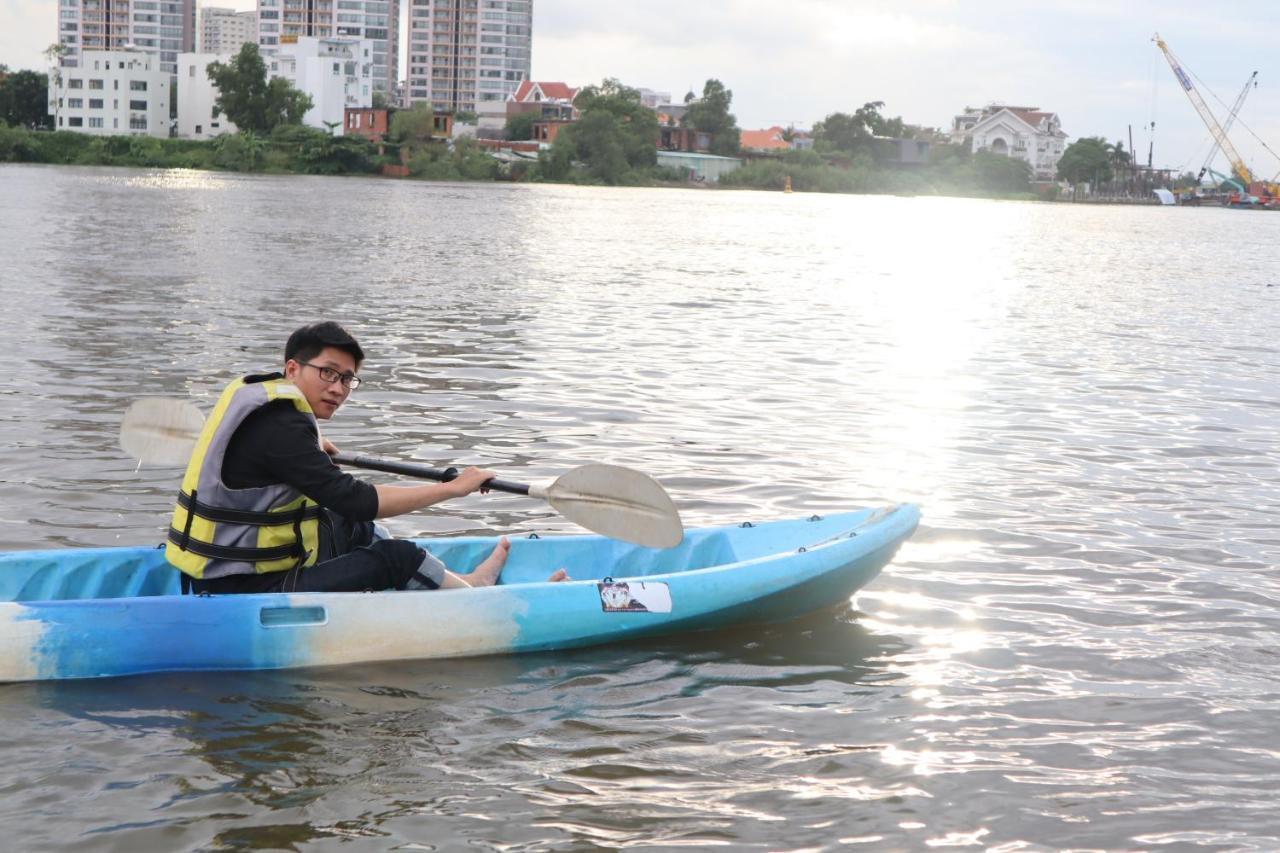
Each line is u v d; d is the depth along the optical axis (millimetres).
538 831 3504
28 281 16547
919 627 5293
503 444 8242
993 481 7805
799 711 4395
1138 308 19516
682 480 7570
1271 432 9594
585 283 20016
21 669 4340
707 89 134250
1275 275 29297
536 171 106000
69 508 6371
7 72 138625
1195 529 6844
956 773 3939
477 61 188125
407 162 104750
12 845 3316
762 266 25656
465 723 4203
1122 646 5109
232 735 4031
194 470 4594
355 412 8977
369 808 3600
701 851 3432
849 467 8055
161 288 16547
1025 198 144250
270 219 35094
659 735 4164
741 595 5168
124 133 126188
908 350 13625
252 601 4547
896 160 144625
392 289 17797
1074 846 3531
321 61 134625
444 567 5012
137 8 193750
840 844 3492
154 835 3398
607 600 4984
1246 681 4766
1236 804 3797
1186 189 175500
